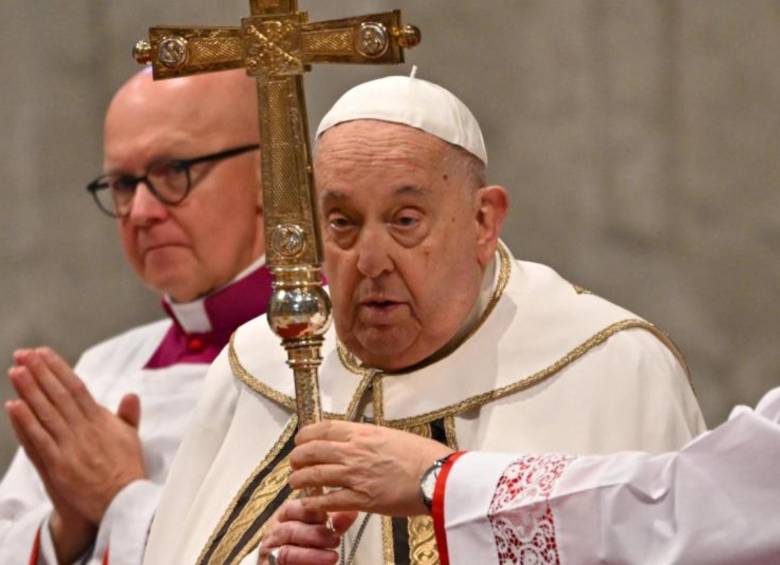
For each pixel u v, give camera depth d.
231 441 11.98
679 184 21.34
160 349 16.30
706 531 9.29
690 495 9.38
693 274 21.34
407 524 10.85
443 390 11.28
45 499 15.78
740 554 9.24
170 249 15.20
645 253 21.42
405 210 10.49
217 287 15.57
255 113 15.34
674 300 21.36
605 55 21.44
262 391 11.96
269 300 9.92
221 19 22.48
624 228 21.44
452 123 10.68
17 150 23.11
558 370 11.30
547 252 21.59
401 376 11.38
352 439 9.77
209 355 15.79
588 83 21.45
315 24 9.89
